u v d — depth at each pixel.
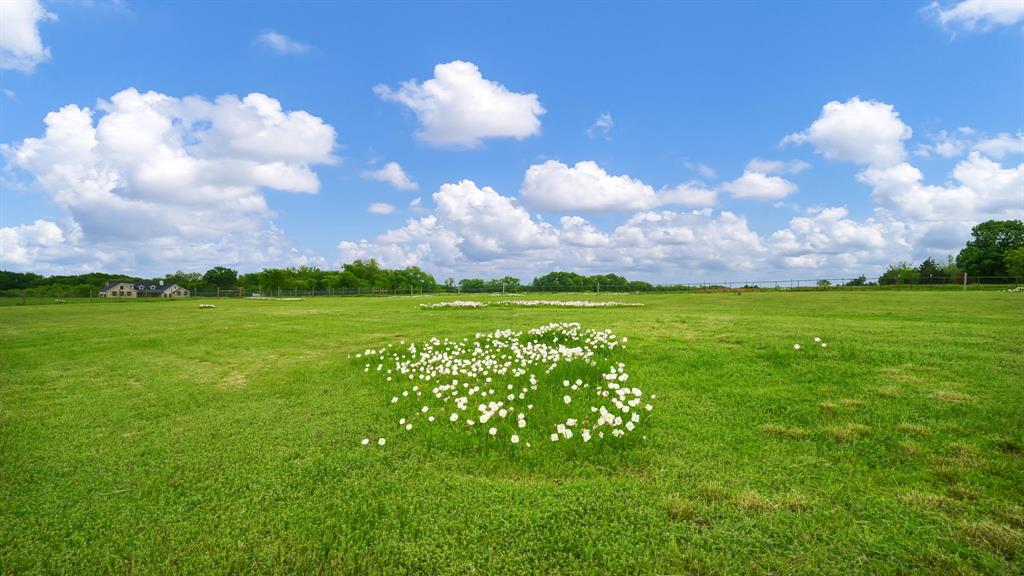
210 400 6.88
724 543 2.88
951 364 6.43
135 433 5.48
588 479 3.84
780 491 3.46
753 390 5.89
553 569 2.76
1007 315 12.27
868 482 3.54
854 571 2.60
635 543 2.95
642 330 11.02
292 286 88.50
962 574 2.52
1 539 3.33
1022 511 3.05
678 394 5.91
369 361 9.05
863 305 17.53
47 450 4.98
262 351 11.21
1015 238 54.28
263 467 4.38
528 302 26.56
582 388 6.30
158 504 3.75
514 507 3.43
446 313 20.25
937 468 3.67
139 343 12.76
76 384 8.09
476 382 6.94
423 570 2.82
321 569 2.87
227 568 2.92
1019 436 4.15
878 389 5.59
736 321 12.28
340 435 5.19
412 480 3.98
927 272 56.22
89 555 3.13
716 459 4.05
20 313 26.92
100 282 110.94
